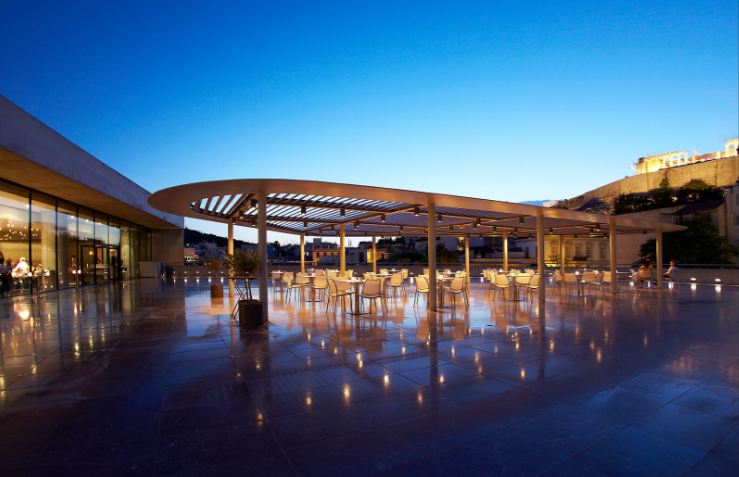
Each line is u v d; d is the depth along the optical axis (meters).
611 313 9.40
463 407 3.57
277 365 4.87
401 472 2.50
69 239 15.79
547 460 2.67
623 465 2.62
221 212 11.31
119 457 2.65
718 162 64.56
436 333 6.91
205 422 3.21
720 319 8.56
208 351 5.55
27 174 10.88
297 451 2.75
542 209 10.60
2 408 3.49
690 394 3.97
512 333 6.95
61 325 7.60
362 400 3.72
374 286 9.20
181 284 19.05
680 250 30.61
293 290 15.28
